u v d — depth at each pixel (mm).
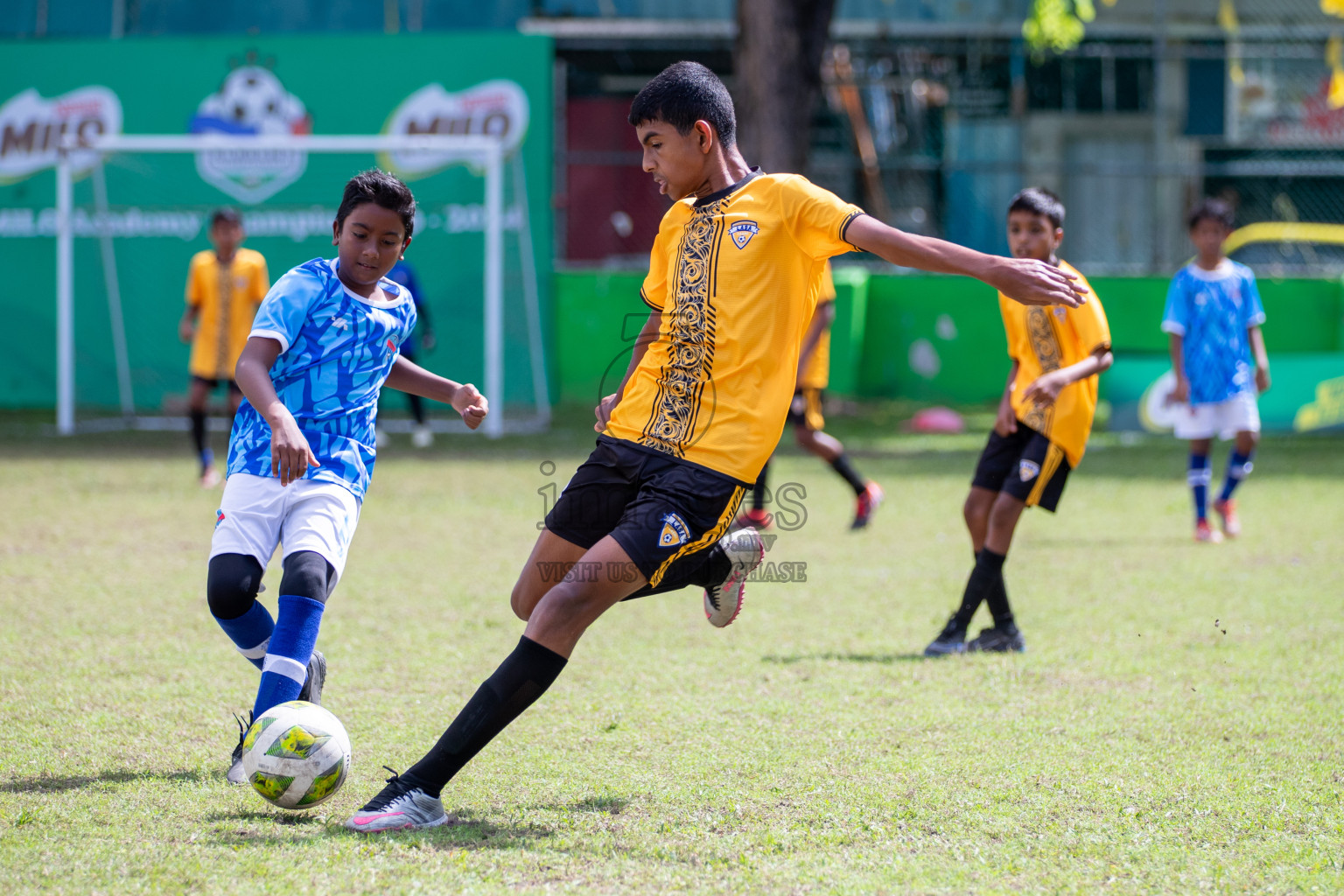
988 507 18062
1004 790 11789
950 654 17297
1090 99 63312
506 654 17094
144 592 20734
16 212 54688
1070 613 19953
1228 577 22844
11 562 23000
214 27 59812
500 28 60594
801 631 18828
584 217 61688
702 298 11102
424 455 41062
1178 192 62281
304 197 54219
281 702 11141
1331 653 17234
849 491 34156
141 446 42875
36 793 11383
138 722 13688
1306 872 9914
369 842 10273
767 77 46625
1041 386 16156
